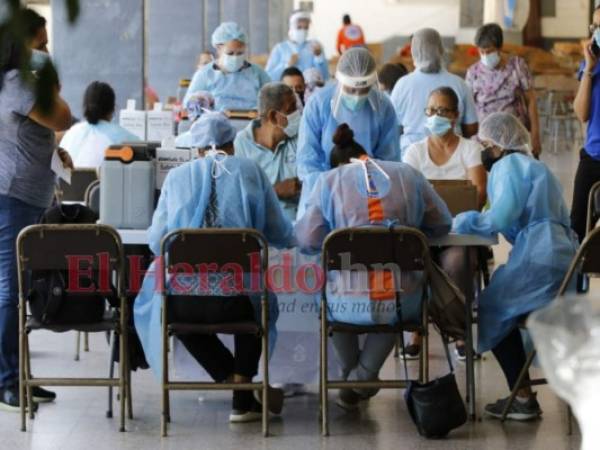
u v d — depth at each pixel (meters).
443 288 6.80
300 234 6.78
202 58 15.25
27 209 6.97
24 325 6.62
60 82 2.69
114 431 6.80
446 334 6.98
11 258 7.00
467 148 8.45
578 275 6.75
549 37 39.72
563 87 26.97
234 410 6.98
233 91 11.66
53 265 6.46
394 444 6.54
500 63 11.62
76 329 6.64
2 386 7.16
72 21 2.50
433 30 10.02
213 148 6.71
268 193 6.72
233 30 11.58
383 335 6.98
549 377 2.50
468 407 7.13
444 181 7.83
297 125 8.04
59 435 6.70
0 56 2.56
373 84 7.76
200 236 6.38
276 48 17.83
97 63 16.20
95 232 6.45
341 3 43.03
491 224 6.75
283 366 7.33
